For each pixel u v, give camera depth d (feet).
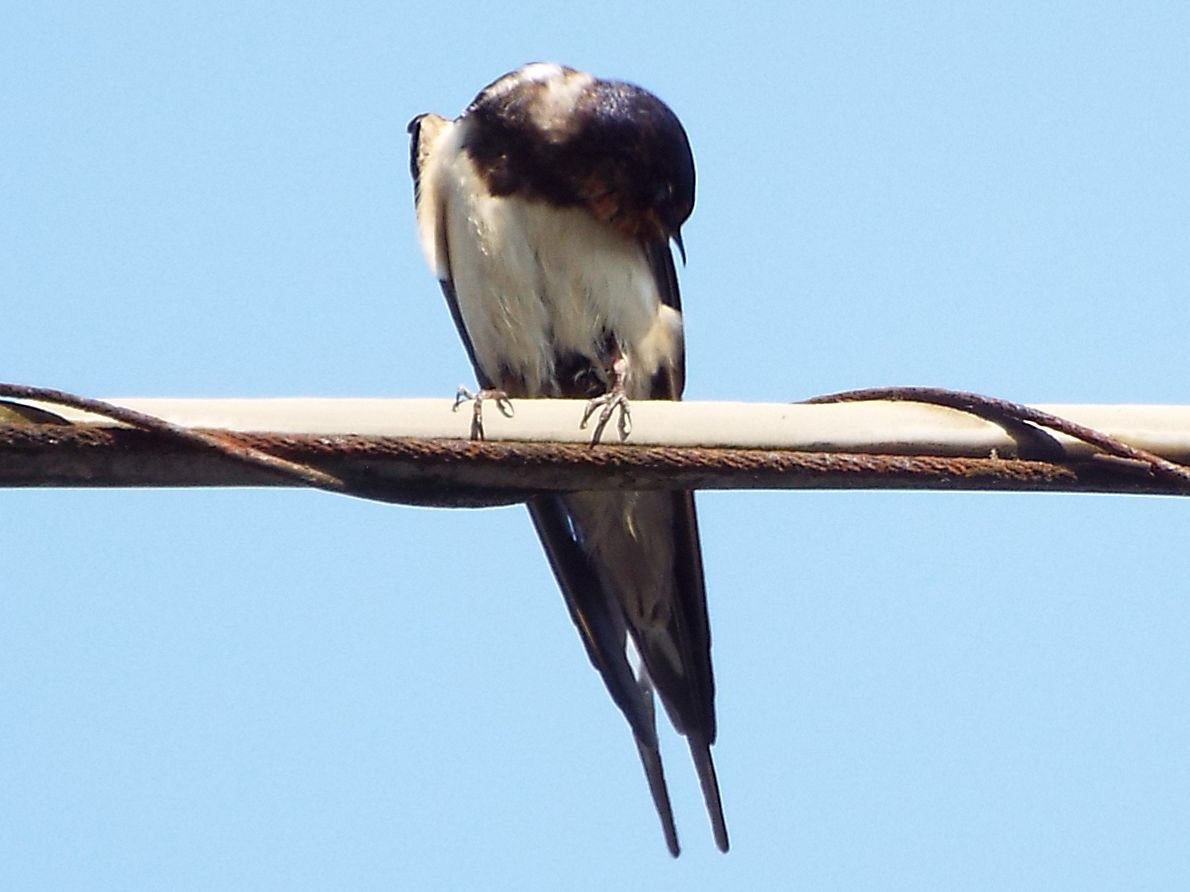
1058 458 26.05
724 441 25.63
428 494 25.13
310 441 24.35
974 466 26.05
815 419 25.79
